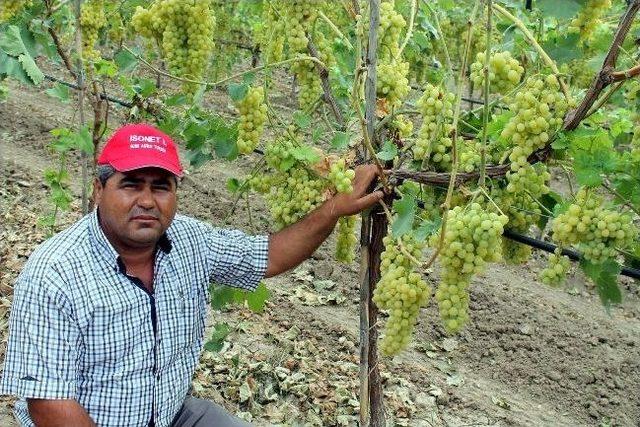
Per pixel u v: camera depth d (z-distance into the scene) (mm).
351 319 5938
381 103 2926
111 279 2627
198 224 3035
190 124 3475
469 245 2363
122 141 2623
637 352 5703
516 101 2375
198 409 3160
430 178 2633
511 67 2498
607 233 2312
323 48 3293
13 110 10258
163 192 2668
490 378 5363
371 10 2588
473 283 6621
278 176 3166
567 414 5016
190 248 2926
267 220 7539
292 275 6570
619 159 2432
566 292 6590
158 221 2650
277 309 5953
